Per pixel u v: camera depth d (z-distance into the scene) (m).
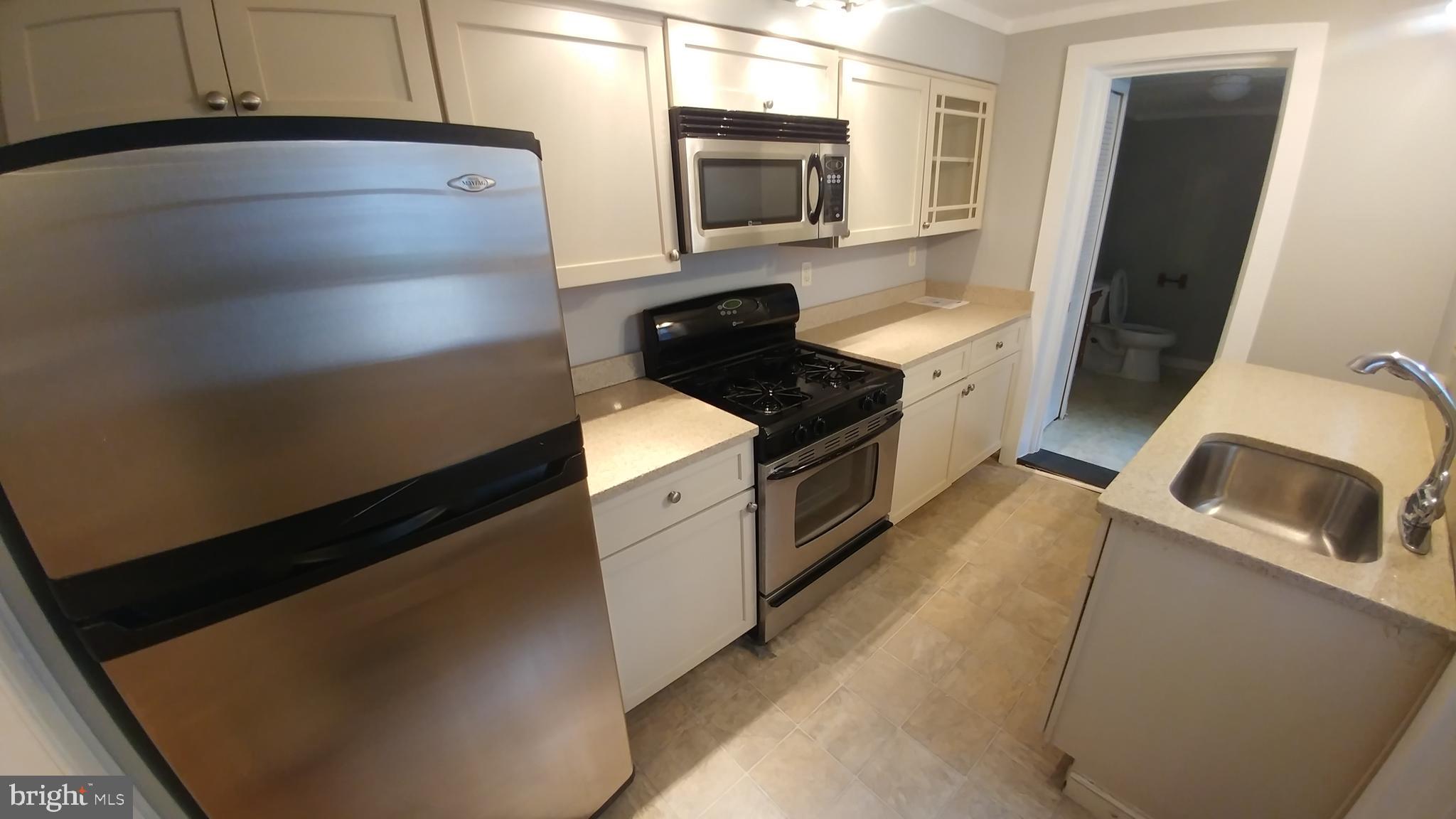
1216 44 2.12
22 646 0.70
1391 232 1.92
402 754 0.98
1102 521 1.17
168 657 0.73
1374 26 1.84
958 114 2.48
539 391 0.99
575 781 1.31
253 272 0.67
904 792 1.48
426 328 0.82
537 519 1.04
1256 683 1.07
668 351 1.96
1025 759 1.55
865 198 2.17
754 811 1.45
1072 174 2.59
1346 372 2.10
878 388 1.89
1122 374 4.52
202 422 0.68
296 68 0.98
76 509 0.64
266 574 0.77
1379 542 1.05
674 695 1.78
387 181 0.74
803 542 1.89
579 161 1.38
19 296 0.56
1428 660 0.87
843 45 1.87
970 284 3.04
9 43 0.78
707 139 1.54
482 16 1.15
